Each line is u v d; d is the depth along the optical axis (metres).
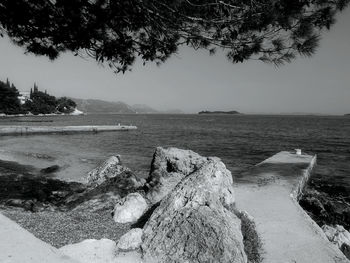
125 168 13.77
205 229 5.20
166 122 123.50
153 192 9.73
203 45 7.00
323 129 79.31
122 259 5.14
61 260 4.14
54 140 44.09
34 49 7.87
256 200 10.63
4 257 3.88
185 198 6.16
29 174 17.34
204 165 7.61
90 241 5.66
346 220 11.78
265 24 5.54
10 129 48.75
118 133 59.59
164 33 6.80
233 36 6.13
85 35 7.11
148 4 6.12
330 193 16.44
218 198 6.50
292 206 9.90
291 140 47.50
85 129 58.00
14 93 129.12
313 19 5.31
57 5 6.60
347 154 32.06
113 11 6.48
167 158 10.98
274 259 6.17
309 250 6.61
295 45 5.73
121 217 8.14
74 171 20.47
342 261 6.20
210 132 64.88
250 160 27.09
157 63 8.05
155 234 5.56
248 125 100.81
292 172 16.53
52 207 10.00
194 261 4.88
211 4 5.58
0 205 9.56
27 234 4.59
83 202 10.08
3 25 6.93
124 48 7.66
